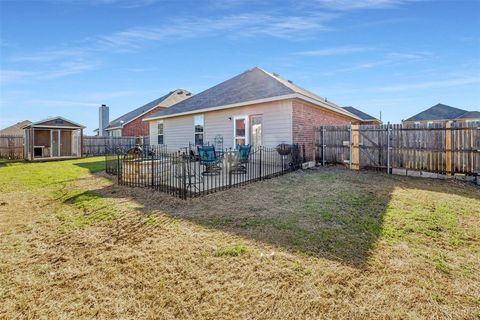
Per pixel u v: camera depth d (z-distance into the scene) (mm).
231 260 3178
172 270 3041
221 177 8344
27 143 18531
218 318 2293
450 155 7781
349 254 3230
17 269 3205
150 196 6266
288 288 2629
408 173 8570
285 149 9406
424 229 3934
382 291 2543
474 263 3012
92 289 2773
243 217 4605
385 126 9094
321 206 5090
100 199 6195
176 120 15969
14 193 7199
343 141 10328
